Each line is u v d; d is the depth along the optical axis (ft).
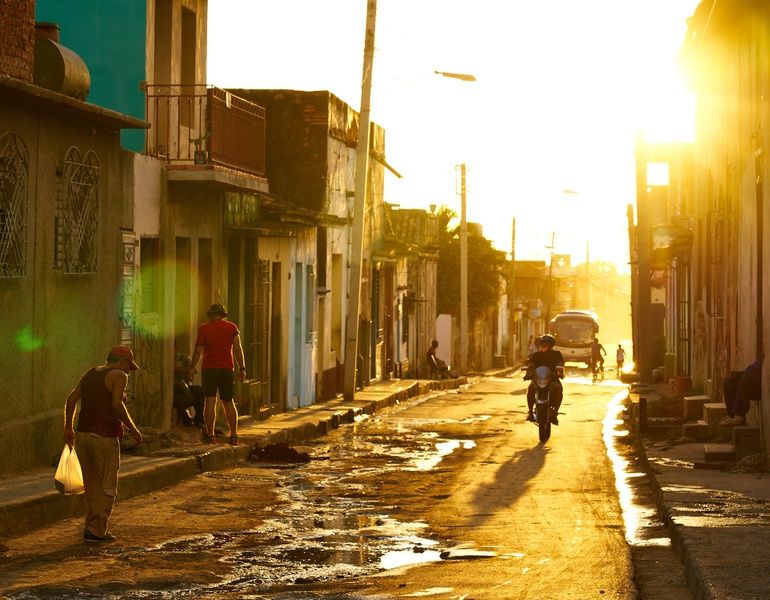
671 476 57.36
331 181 132.98
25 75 58.59
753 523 43.14
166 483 61.72
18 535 46.44
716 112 98.58
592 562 41.01
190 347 82.58
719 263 96.63
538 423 85.92
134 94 81.05
